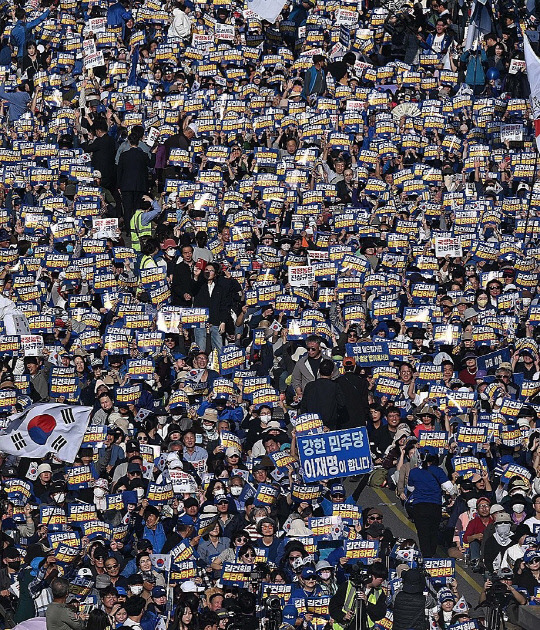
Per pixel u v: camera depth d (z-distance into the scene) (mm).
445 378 70188
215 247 81750
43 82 105125
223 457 63250
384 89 99438
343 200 86062
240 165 91562
